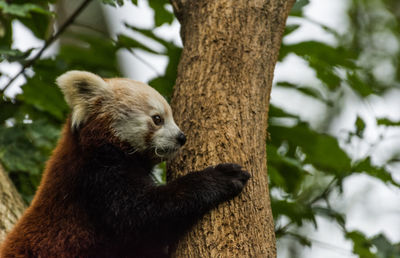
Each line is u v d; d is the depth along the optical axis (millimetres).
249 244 6566
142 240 7887
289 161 10469
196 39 8078
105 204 7953
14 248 8031
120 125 8641
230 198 6945
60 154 8531
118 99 8750
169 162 8070
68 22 10430
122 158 8453
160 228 7574
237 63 7707
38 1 11383
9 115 11445
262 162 7262
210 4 8312
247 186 7016
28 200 11070
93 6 16500
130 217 7734
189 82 7723
